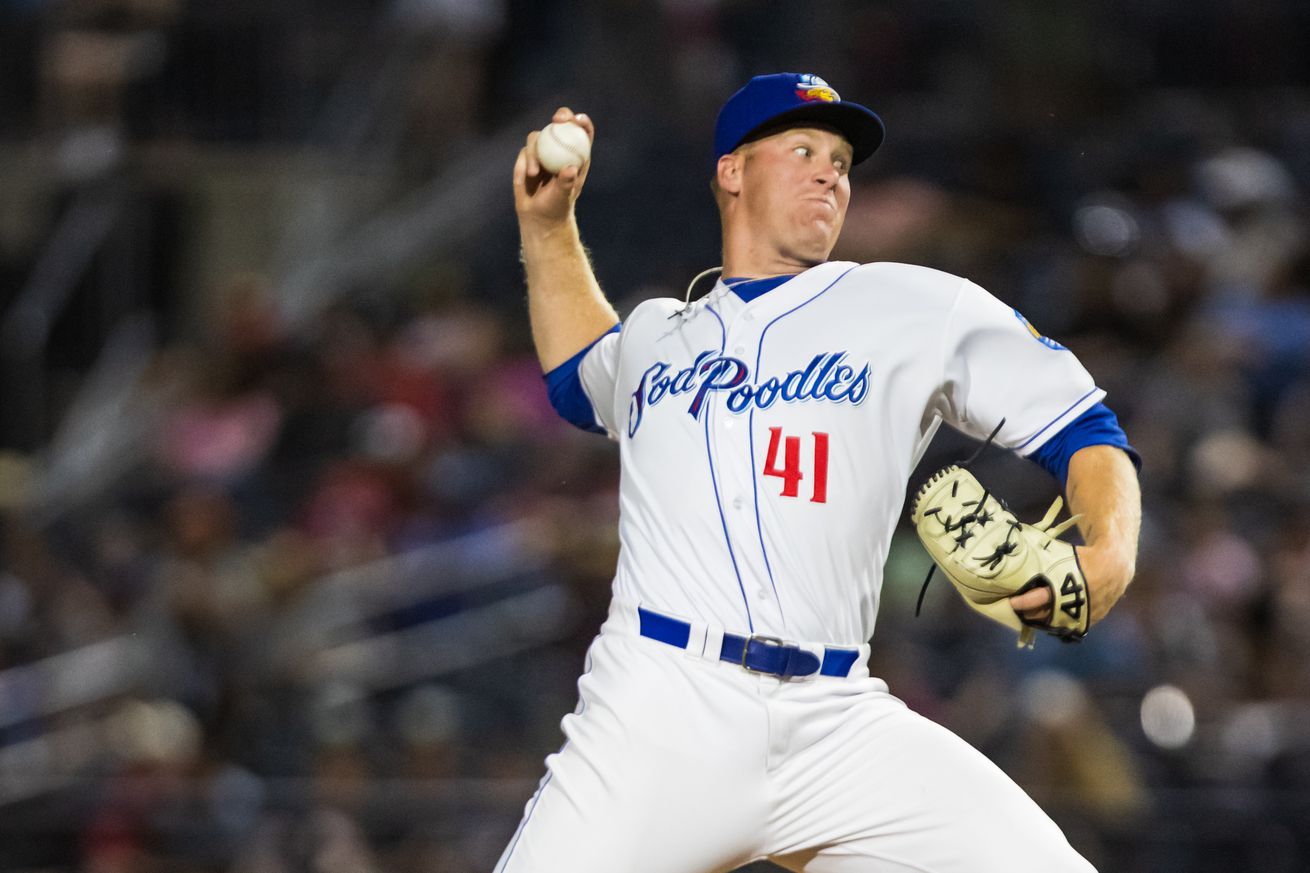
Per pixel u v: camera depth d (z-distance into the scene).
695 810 11.63
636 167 48.75
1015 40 48.66
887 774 11.81
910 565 31.95
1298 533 32.62
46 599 34.25
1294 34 53.12
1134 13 52.25
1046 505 34.81
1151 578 30.83
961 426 12.77
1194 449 34.75
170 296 48.81
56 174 49.47
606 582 32.47
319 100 52.00
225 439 39.56
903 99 50.00
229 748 29.11
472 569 33.50
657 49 50.44
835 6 50.88
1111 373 37.62
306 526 35.66
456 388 39.62
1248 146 48.19
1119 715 28.41
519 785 25.42
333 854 24.70
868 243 43.09
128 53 49.94
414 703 29.84
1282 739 27.80
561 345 14.38
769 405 12.13
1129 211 43.34
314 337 42.47
